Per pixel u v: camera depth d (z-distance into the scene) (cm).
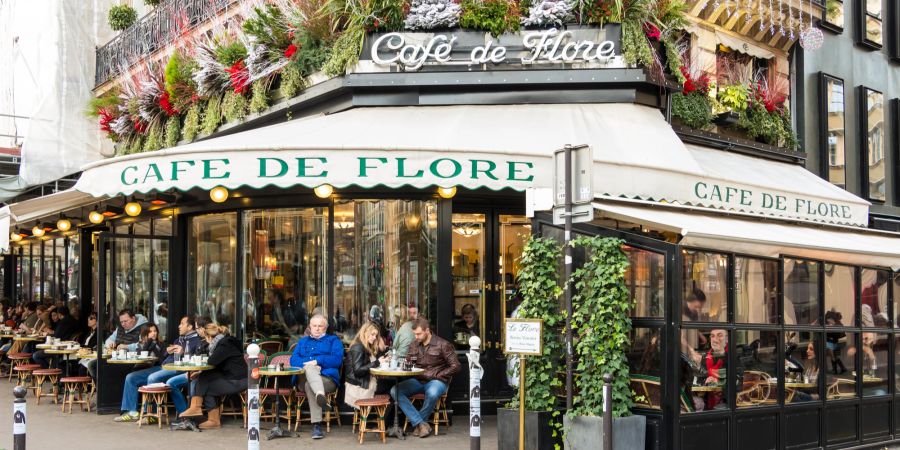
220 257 1305
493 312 1227
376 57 1195
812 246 940
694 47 1444
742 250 875
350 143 985
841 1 1777
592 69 1185
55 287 2094
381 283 1182
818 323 1001
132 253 1327
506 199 1234
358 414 1113
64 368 1534
